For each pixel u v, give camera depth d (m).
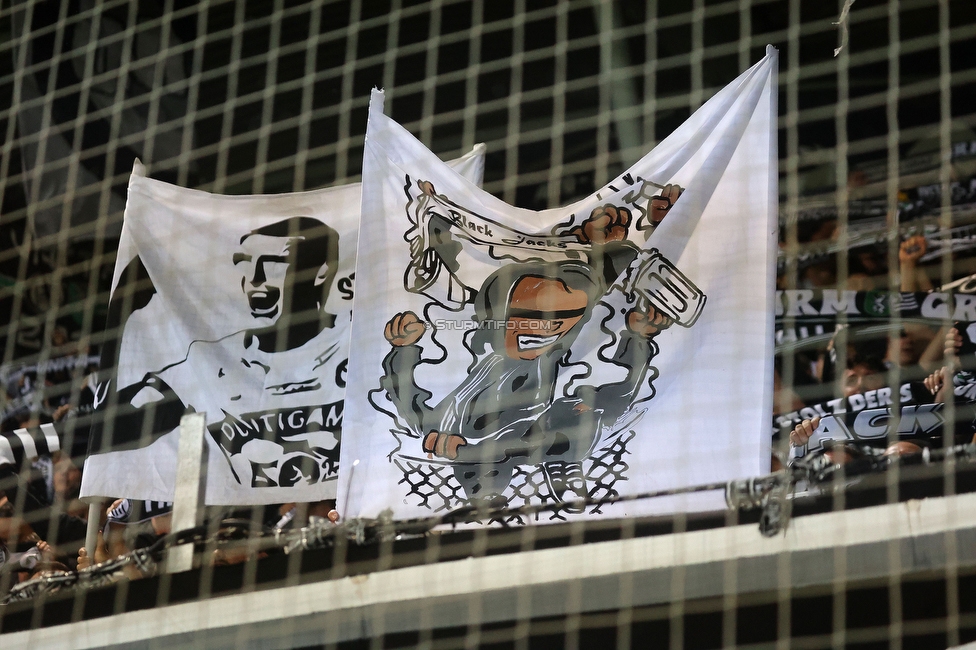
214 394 14.36
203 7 22.59
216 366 14.47
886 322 13.91
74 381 20.25
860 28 20.92
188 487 13.09
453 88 22.81
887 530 9.68
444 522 11.01
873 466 9.86
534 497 11.68
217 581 11.49
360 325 12.39
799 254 16.86
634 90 21.67
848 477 9.91
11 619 12.44
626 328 12.07
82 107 21.91
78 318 21.70
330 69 23.11
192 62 23.03
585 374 11.98
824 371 13.95
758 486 10.19
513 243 12.46
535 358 12.10
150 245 14.87
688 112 21.50
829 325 14.17
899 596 9.68
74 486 16.17
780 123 20.66
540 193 22.03
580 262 12.30
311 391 14.27
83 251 22.12
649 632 10.22
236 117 23.16
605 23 21.67
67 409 17.48
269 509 14.77
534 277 12.34
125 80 22.47
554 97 22.16
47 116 22.05
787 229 18.30
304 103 23.08
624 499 10.71
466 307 12.34
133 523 15.08
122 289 14.77
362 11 22.91
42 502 16.08
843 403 13.33
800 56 21.34
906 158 19.59
